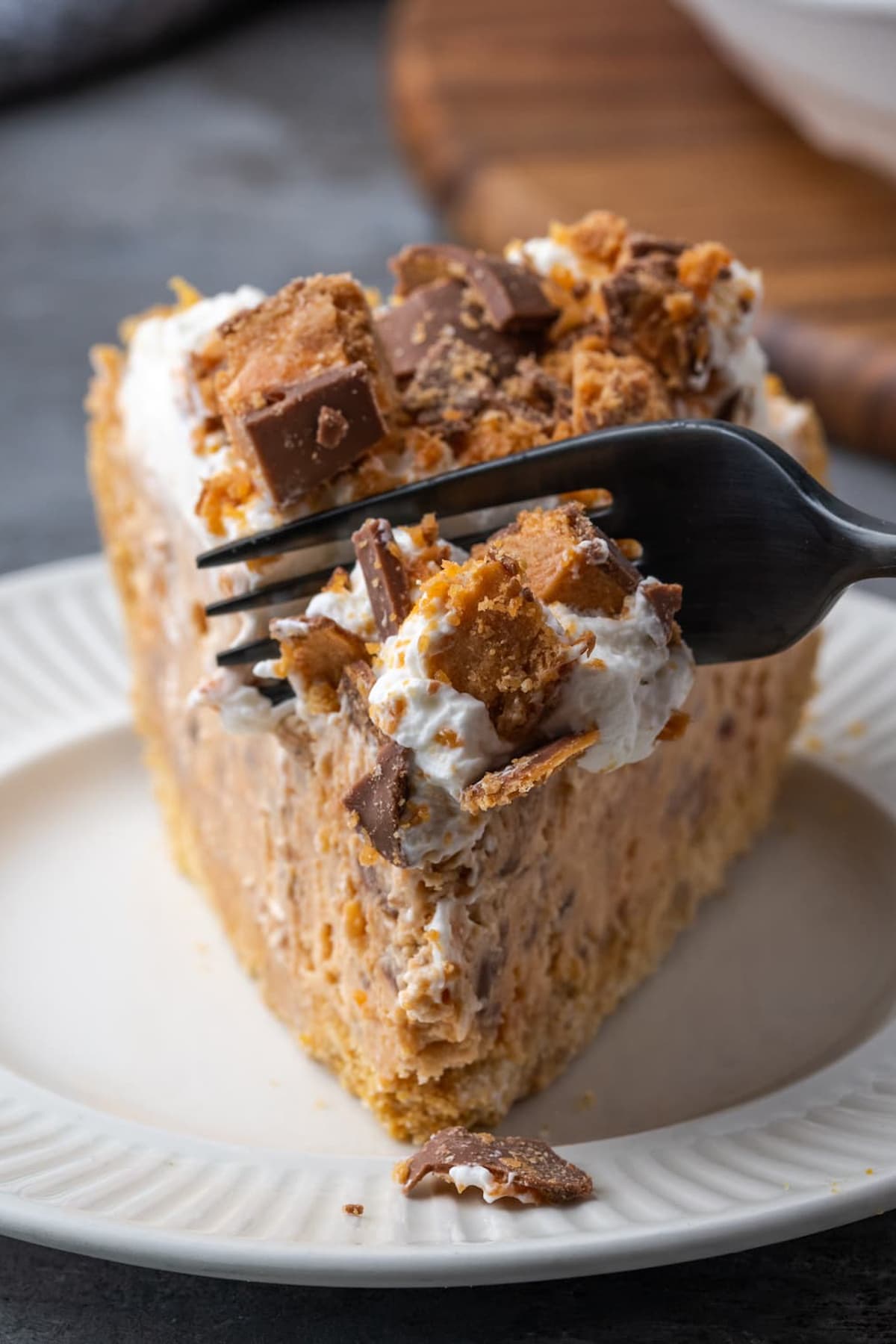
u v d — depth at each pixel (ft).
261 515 1.03
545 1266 0.89
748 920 1.20
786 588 1.01
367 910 1.02
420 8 2.53
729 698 1.18
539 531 0.98
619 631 0.97
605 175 1.98
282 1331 0.93
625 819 1.09
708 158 2.02
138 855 1.27
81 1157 0.99
